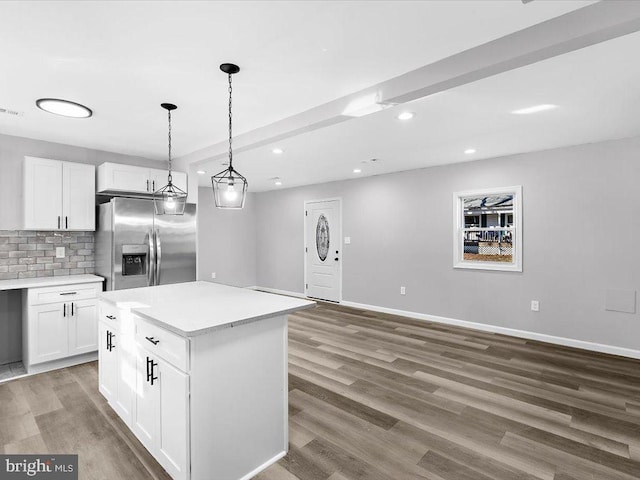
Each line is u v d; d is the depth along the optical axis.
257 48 1.91
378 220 5.51
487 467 1.87
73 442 2.10
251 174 5.44
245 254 7.50
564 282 3.86
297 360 3.43
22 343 3.50
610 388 2.81
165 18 1.63
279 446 1.99
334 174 5.48
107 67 2.11
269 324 1.95
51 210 3.44
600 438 2.13
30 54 1.95
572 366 3.26
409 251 5.14
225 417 1.73
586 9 1.54
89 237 3.96
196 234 4.24
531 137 3.46
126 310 2.14
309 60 2.04
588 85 2.30
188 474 1.59
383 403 2.57
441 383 2.91
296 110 2.81
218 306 2.08
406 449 2.03
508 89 2.36
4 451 2.01
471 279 4.55
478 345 3.88
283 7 1.56
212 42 1.84
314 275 6.53
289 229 6.96
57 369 3.26
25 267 3.52
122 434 2.18
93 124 3.13
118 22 1.67
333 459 1.95
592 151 3.66
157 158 4.45
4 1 1.50
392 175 5.32
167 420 1.75
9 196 3.41
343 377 3.04
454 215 4.68
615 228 3.55
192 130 3.31
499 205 4.36
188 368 1.59
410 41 1.84
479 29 1.73
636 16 1.42
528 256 4.09
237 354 1.78
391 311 5.37
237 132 3.38
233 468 1.76
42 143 3.62
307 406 2.53
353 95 2.48
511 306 4.23
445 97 2.48
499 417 2.38
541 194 3.98
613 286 3.57
